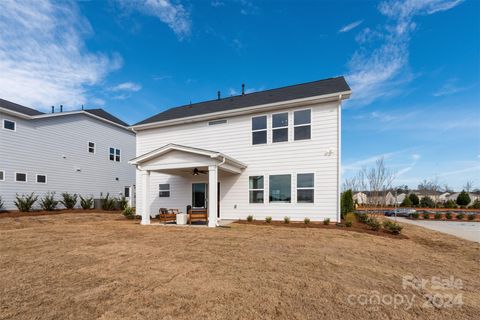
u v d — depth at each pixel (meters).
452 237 9.74
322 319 2.79
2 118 13.55
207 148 12.60
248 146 11.66
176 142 13.40
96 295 3.33
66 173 17.00
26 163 14.60
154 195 13.84
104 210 17.31
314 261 5.01
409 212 23.22
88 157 18.73
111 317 2.76
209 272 4.27
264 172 11.25
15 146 14.08
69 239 7.05
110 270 4.36
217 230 8.58
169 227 9.41
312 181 10.37
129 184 22.61
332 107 10.24
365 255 5.62
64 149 16.94
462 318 2.93
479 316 3.00
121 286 3.64
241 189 11.59
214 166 9.44
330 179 10.08
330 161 10.12
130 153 22.98
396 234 8.68
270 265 4.70
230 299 3.24
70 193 17.16
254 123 11.65
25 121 14.65
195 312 2.89
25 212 13.53
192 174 12.94
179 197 13.28
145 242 6.64
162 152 10.16
